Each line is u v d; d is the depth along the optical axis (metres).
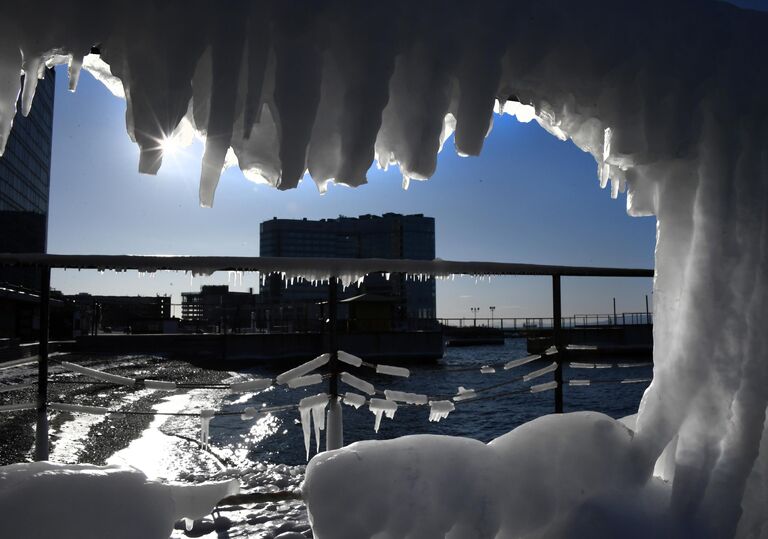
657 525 1.84
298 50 1.57
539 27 1.73
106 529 1.52
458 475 1.78
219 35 1.54
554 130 2.35
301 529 2.58
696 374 1.94
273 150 1.64
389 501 1.70
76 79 1.55
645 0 1.84
